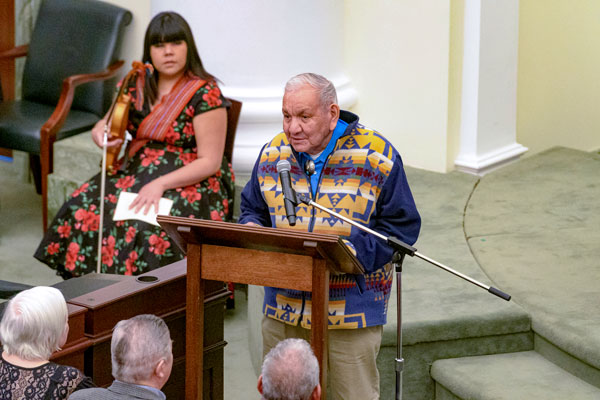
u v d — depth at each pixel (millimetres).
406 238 5984
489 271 8555
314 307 5406
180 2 10602
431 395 7695
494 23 10852
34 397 5156
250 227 5254
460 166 11180
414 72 11133
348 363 6070
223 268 5617
